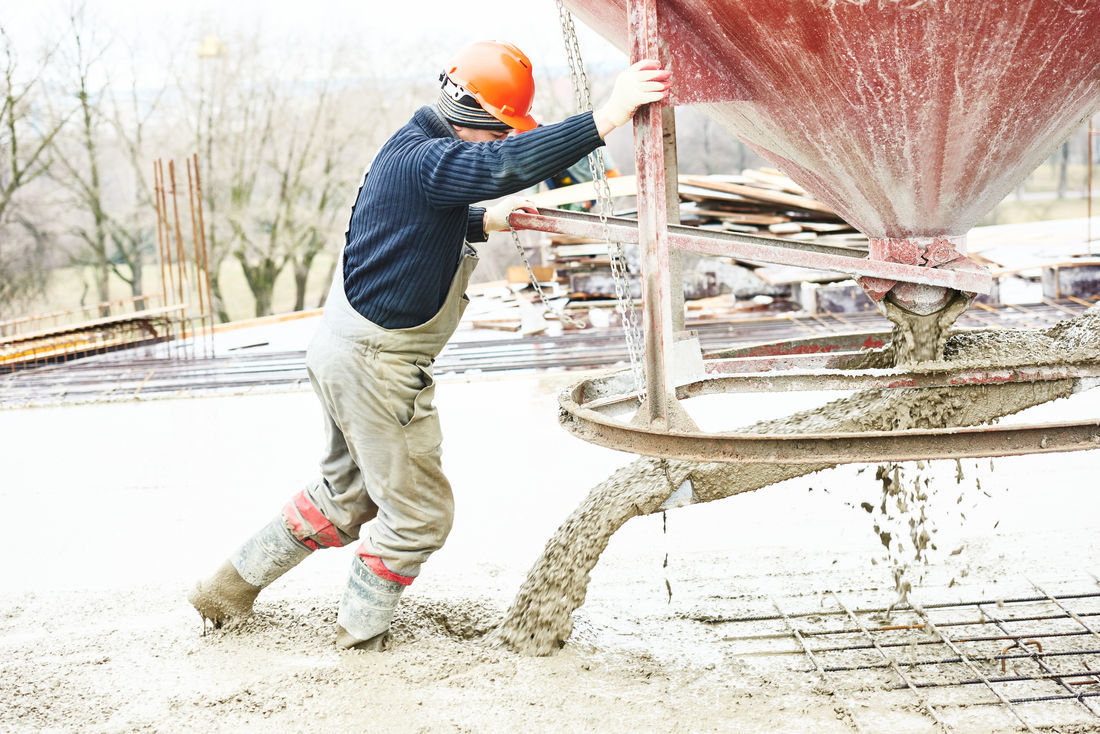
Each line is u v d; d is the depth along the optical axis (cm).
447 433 651
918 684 292
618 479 343
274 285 2370
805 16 260
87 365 997
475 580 400
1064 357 318
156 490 558
